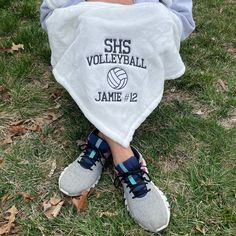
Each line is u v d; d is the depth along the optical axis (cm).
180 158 223
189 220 193
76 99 199
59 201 200
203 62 298
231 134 236
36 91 266
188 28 227
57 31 206
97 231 187
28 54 298
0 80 272
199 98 264
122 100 193
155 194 194
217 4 378
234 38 328
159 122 244
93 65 191
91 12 193
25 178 212
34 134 237
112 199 202
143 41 193
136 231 188
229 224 191
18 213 196
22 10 355
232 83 277
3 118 248
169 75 208
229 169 216
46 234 187
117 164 199
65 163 221
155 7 193
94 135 210
